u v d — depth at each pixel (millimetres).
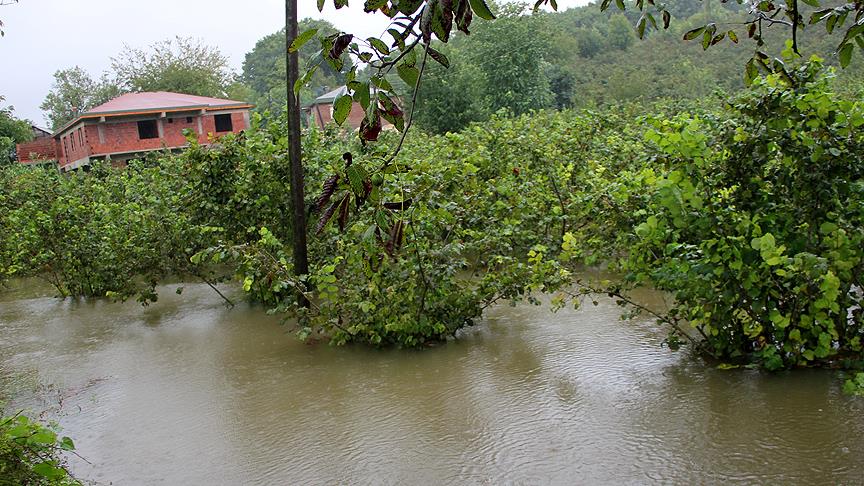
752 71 3717
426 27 2008
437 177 7258
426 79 25203
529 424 5293
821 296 5492
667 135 5727
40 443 3982
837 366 5883
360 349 7410
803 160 5531
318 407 5922
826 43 22484
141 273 10258
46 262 11500
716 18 35312
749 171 5770
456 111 25375
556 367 6484
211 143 10734
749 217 5730
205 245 10180
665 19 3654
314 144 10297
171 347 8133
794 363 5918
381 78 2250
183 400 6340
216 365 7297
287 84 8672
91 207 12008
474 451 4934
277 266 7402
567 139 11742
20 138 37969
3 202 14430
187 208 10336
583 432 5094
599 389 5871
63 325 9711
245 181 9992
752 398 5426
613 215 6742
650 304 8414
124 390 6730
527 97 30172
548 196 9570
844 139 5543
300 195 8828
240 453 5168
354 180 2291
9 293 12664
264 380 6699
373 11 2209
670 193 5688
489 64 30453
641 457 4668
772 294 5637
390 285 7105
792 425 4941
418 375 6508
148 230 10242
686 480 4352
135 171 16797
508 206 8672
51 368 7629
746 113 5750
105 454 5301
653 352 6691
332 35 2191
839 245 5492
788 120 5594
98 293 11547
